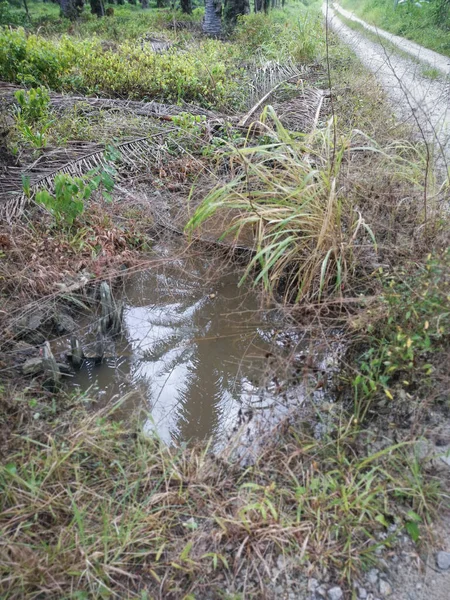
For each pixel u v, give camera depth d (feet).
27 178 13.84
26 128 17.19
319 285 11.93
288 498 8.00
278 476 8.39
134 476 8.27
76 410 9.61
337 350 10.70
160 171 18.11
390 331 9.93
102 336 11.51
